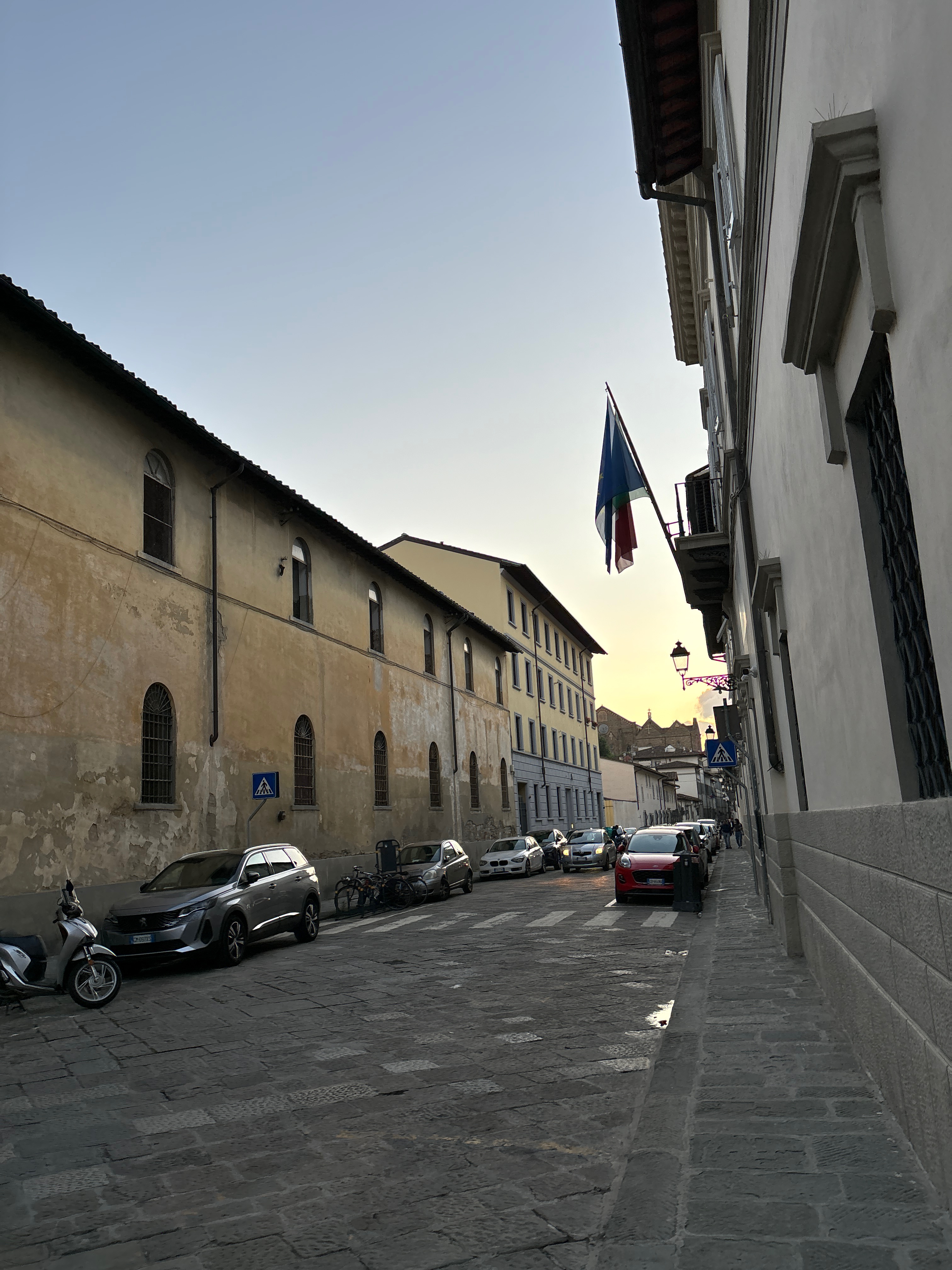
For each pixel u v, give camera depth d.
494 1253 3.50
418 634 31.73
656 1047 6.87
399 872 22.23
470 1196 4.11
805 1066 5.63
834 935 6.24
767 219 5.74
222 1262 3.58
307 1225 3.89
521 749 44.34
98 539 15.28
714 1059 6.00
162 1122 5.52
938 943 3.21
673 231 16.05
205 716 18.06
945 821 2.97
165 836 16.30
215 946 12.34
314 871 15.73
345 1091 6.00
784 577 7.39
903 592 3.62
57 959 9.73
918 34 2.37
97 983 9.89
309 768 22.66
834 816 5.59
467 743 35.94
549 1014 8.28
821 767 6.48
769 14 4.70
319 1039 7.63
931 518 2.71
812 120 3.91
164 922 12.05
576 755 56.97
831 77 3.47
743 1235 3.32
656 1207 3.63
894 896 3.91
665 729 138.25
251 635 20.16
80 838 14.20
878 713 4.16
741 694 17.16
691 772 116.56
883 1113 4.58
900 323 2.78
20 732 13.22
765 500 8.54
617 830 42.97
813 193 3.12
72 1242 3.86
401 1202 4.09
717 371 13.83
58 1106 5.98
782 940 11.02
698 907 16.92
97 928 14.16
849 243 3.20
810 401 4.91
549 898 21.75
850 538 4.31
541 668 50.19
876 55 2.80
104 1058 7.34
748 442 9.80
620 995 9.12
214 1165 4.71
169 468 17.77
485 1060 6.68
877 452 3.77
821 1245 3.18
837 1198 3.58
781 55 4.57
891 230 2.78
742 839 49.53
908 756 3.85
